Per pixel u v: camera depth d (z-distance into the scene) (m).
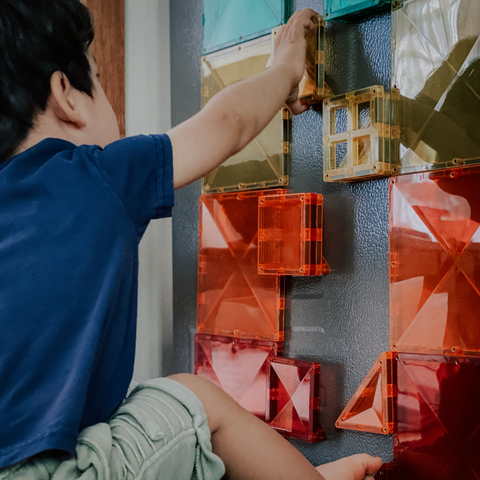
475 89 0.73
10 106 0.53
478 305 0.73
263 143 0.99
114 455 0.44
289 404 0.92
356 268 0.87
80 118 0.56
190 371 1.12
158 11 1.20
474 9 0.74
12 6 0.53
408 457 0.79
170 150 0.54
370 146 0.80
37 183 0.48
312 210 0.89
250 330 0.99
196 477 0.51
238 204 1.02
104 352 0.48
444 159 0.76
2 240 0.46
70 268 0.46
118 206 0.49
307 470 0.56
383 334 0.83
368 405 0.83
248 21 1.00
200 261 1.07
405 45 0.80
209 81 1.06
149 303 1.16
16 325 0.43
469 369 0.74
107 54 1.11
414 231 0.79
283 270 0.91
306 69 0.88
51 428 0.41
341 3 0.86
